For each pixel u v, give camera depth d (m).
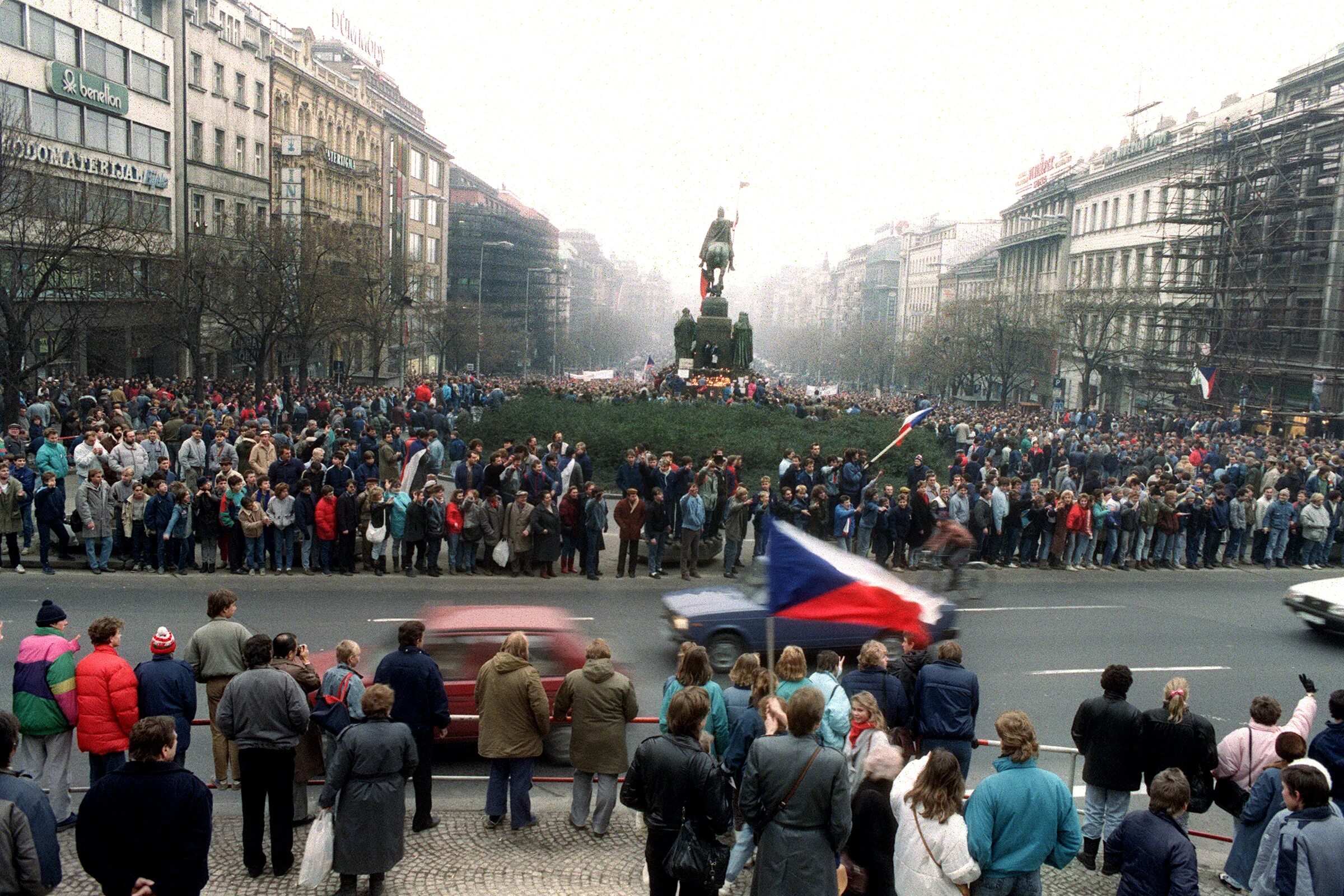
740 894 8.30
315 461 21.39
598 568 21.44
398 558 21.50
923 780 6.44
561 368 143.62
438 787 10.73
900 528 22.42
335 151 73.06
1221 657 16.72
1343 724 8.59
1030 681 14.88
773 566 9.12
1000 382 88.38
